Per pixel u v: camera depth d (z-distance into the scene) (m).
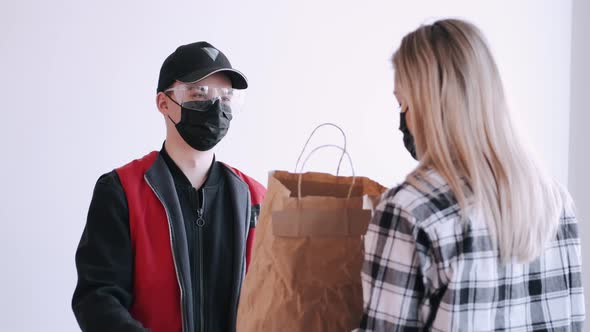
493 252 0.95
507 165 0.96
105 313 1.24
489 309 0.95
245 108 2.34
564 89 2.87
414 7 2.64
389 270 0.95
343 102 2.52
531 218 0.96
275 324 1.15
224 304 1.43
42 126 2.06
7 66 2.01
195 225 1.44
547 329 1.01
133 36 2.18
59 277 2.10
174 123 1.46
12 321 2.03
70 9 2.09
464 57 0.98
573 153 2.88
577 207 2.84
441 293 0.94
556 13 2.85
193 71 1.44
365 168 2.57
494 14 2.75
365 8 2.55
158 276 1.36
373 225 1.00
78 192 2.12
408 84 1.02
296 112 2.44
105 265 1.33
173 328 1.37
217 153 2.30
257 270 1.19
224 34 2.31
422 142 1.02
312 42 2.46
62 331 2.11
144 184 1.42
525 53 2.80
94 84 2.13
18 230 2.04
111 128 2.16
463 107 0.97
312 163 2.47
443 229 0.92
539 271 1.02
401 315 0.94
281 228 1.16
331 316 1.15
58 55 2.08
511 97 1.02
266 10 2.38
